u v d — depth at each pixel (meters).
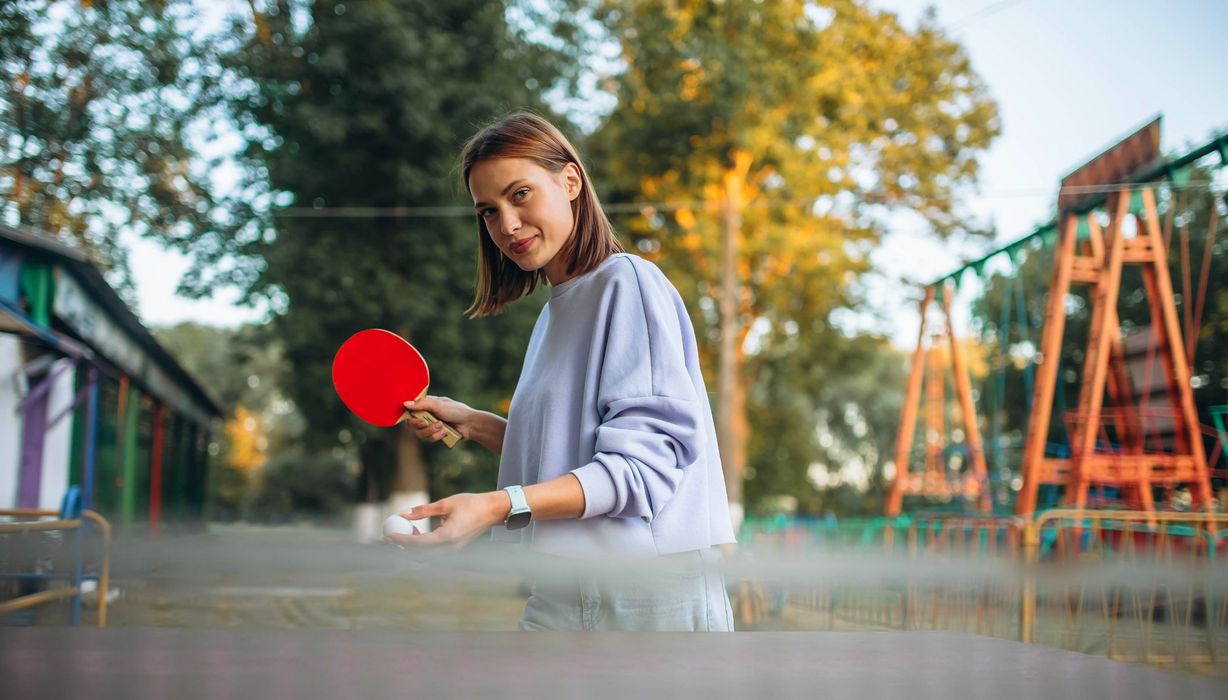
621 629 1.34
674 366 1.39
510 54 16.39
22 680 0.62
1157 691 0.66
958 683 0.68
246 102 15.87
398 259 15.95
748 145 18.38
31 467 9.74
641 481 1.27
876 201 20.75
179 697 0.56
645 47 18.45
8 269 9.39
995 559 0.88
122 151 15.83
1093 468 10.73
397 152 15.55
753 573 0.99
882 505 34.34
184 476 23.91
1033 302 18.14
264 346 17.97
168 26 15.52
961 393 13.80
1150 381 12.72
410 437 16.97
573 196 1.51
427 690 0.61
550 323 1.53
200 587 0.87
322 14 15.64
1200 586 0.83
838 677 0.70
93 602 5.96
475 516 1.10
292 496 39.97
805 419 30.83
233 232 16.53
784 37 18.67
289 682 0.63
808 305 22.44
